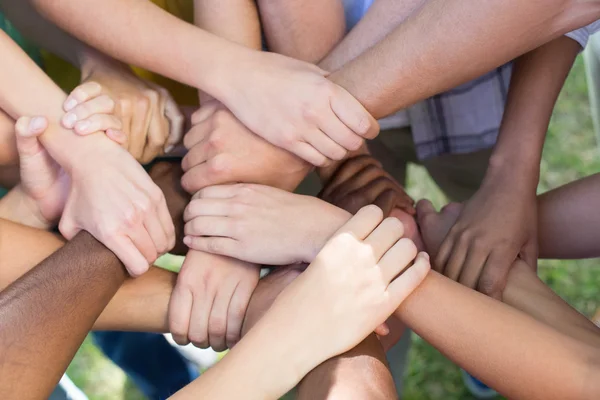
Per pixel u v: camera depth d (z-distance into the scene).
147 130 1.10
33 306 0.90
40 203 1.05
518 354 0.91
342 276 0.92
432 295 0.95
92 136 1.00
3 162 1.07
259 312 1.01
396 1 1.06
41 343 0.88
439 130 1.25
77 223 1.00
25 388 0.86
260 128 1.04
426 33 0.97
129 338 1.31
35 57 1.22
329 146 1.03
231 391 0.88
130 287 1.04
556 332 0.92
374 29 1.08
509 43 0.96
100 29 1.06
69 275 0.94
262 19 1.11
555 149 1.82
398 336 1.16
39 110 1.02
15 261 1.00
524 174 1.08
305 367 0.90
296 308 0.91
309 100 1.01
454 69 0.98
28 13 1.14
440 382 1.53
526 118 1.10
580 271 1.63
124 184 0.99
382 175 1.13
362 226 0.96
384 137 1.29
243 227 1.01
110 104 1.02
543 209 1.12
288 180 1.08
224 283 1.02
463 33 0.96
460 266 1.04
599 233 1.10
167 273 1.07
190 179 1.07
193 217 1.04
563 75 1.12
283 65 1.04
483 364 0.92
